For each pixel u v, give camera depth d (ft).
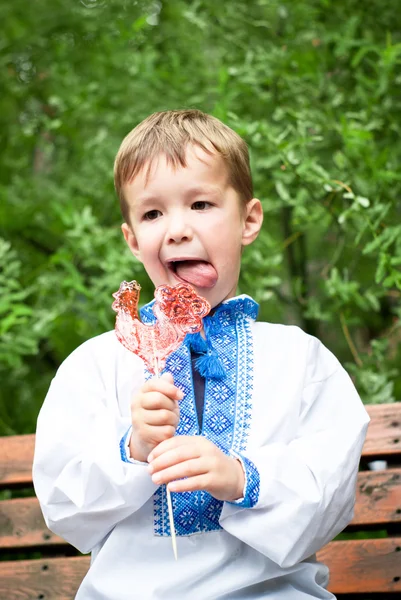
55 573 7.69
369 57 11.08
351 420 6.48
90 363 6.68
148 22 12.47
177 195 6.38
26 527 7.88
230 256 6.52
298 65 10.82
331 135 10.68
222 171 6.52
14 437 8.18
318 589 6.22
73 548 7.94
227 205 6.51
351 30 10.16
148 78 11.51
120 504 5.97
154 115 6.91
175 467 5.59
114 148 11.92
